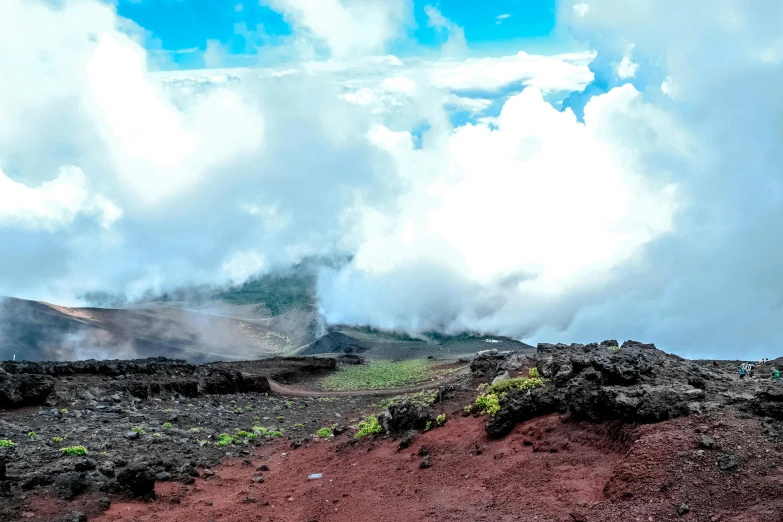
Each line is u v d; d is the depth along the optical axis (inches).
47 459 740.7
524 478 585.0
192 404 1545.3
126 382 1539.1
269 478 807.1
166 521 600.1
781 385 570.3
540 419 725.9
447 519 533.0
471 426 806.5
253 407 1694.1
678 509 434.6
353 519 588.1
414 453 772.0
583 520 460.8
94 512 585.9
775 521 387.5
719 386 643.5
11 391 1147.9
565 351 1063.6
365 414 1520.7
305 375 3011.8
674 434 534.6
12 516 544.4
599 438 623.2
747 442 490.0
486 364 1201.4
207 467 853.8
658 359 783.7
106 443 892.6
